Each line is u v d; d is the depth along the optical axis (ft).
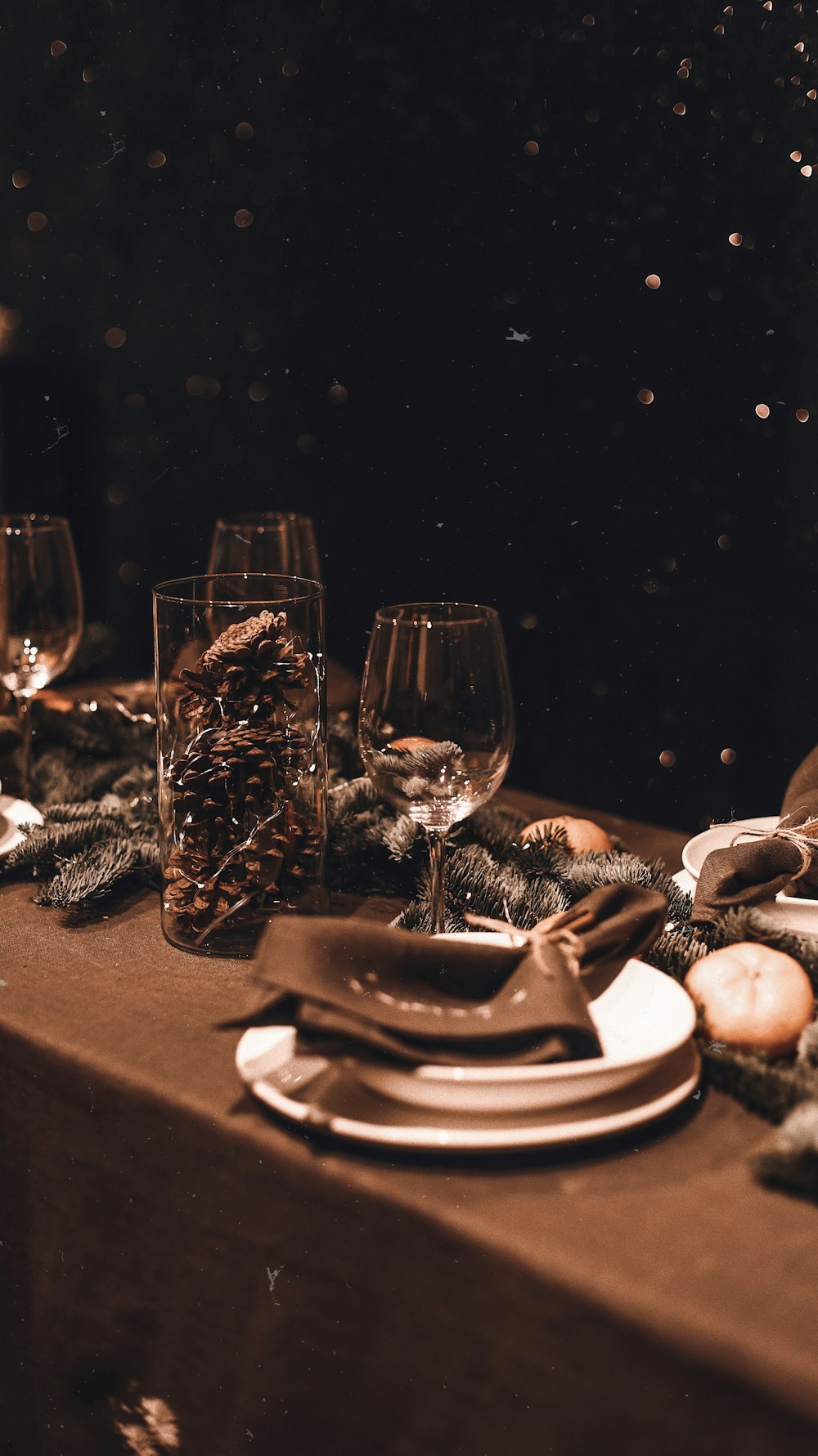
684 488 9.24
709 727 9.55
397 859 4.44
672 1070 3.52
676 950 3.91
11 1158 3.94
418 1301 3.34
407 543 10.74
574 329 9.44
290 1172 3.45
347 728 5.46
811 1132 3.30
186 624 4.09
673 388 9.10
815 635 8.92
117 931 4.32
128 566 12.64
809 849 4.11
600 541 9.72
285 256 11.02
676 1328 3.08
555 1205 3.30
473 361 10.01
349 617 11.17
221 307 11.59
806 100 7.97
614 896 3.72
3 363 12.45
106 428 12.57
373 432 10.78
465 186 9.70
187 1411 3.72
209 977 4.08
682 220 8.73
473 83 9.44
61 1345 3.95
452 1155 3.41
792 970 3.69
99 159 11.91
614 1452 3.17
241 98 10.93
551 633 10.12
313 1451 3.54
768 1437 3.04
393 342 10.46
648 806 9.94
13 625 5.09
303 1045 3.44
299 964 3.43
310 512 11.37
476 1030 3.43
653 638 9.66
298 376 11.19
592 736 10.10
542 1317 3.20
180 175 11.50
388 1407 3.42
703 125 8.43
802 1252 3.20
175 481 12.26
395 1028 3.41
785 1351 3.03
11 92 12.06
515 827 4.88
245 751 4.09
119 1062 3.72
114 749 5.62
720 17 8.18
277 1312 3.53
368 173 10.28
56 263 12.40
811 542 8.77
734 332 8.70
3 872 4.65
